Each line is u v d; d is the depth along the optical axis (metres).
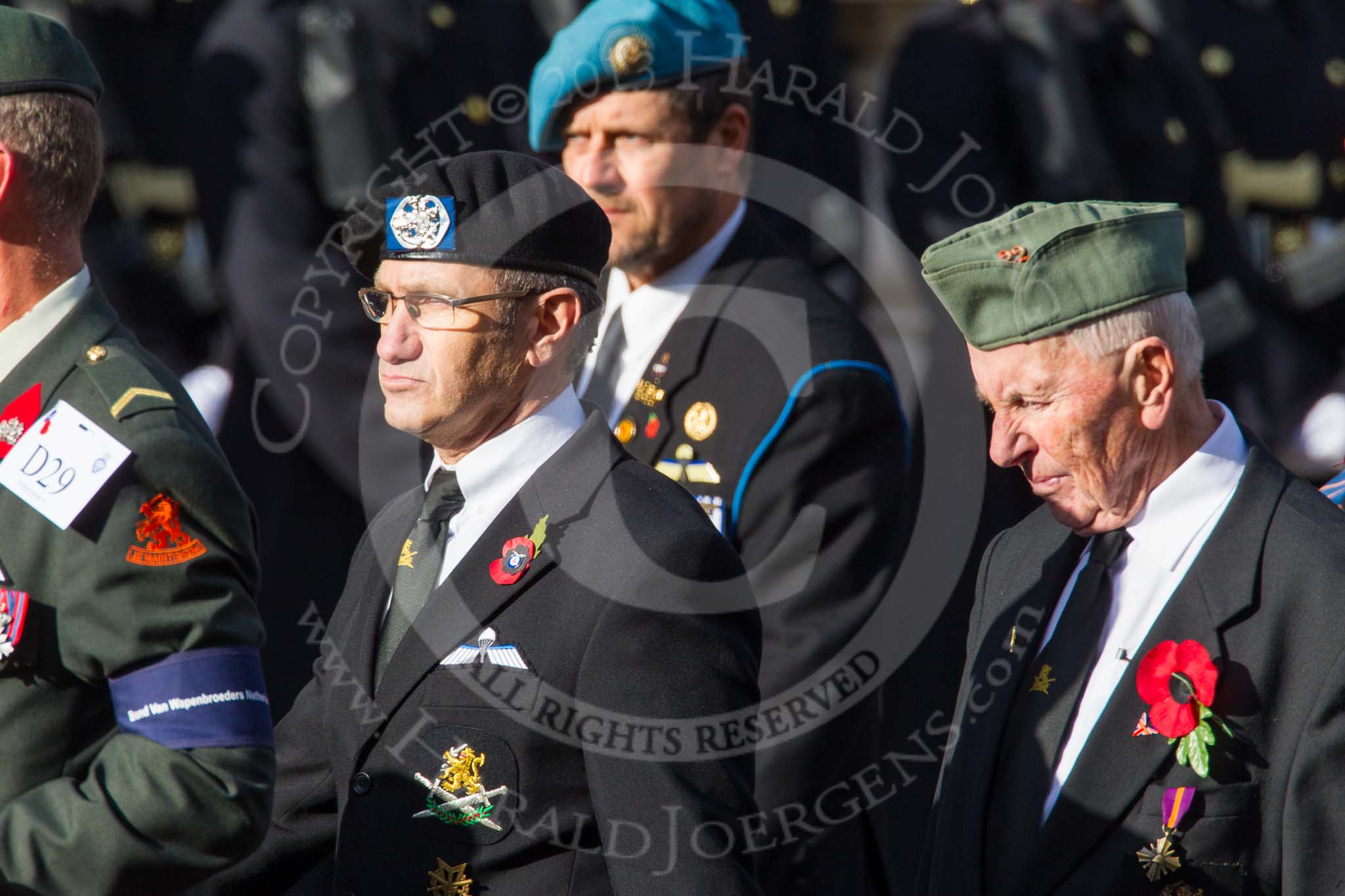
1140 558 10.11
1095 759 9.80
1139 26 19.84
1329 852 9.14
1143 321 9.84
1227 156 22.53
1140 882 9.53
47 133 9.59
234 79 17.41
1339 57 22.91
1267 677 9.45
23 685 9.10
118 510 9.12
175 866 8.98
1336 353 21.69
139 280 20.52
